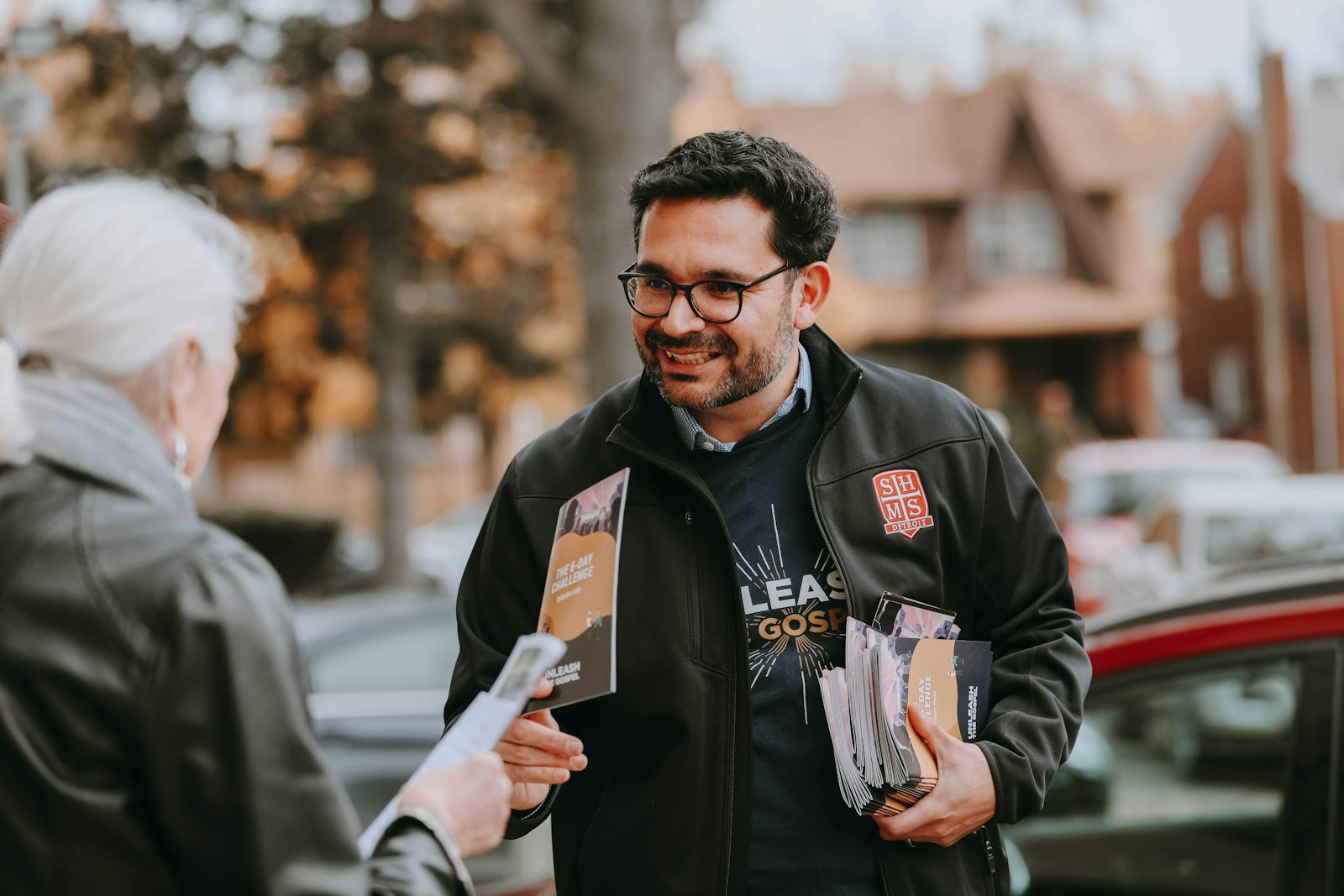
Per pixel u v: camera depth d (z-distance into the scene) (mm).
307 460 31047
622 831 2104
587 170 11648
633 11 11539
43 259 1491
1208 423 33406
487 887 4039
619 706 2111
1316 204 30500
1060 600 2281
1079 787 2598
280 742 1385
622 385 2324
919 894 2068
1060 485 13898
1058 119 34844
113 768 1373
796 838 2074
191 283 1531
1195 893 2469
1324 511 8633
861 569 2119
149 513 1441
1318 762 2363
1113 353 33188
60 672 1356
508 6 11523
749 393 2131
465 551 21188
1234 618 2492
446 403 20703
